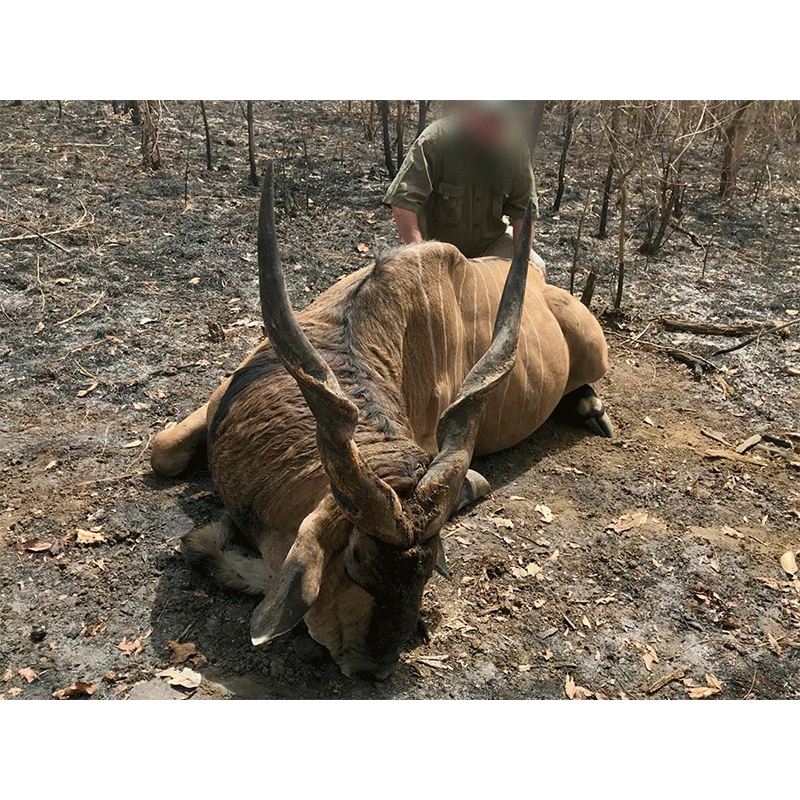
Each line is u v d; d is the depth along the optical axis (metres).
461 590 3.84
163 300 6.09
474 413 3.11
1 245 6.62
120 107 10.24
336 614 3.09
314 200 8.04
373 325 3.73
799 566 4.16
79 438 4.57
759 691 3.50
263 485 3.39
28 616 3.48
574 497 4.56
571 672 3.51
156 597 3.62
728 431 5.27
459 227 5.05
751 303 6.93
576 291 6.91
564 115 8.98
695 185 9.53
